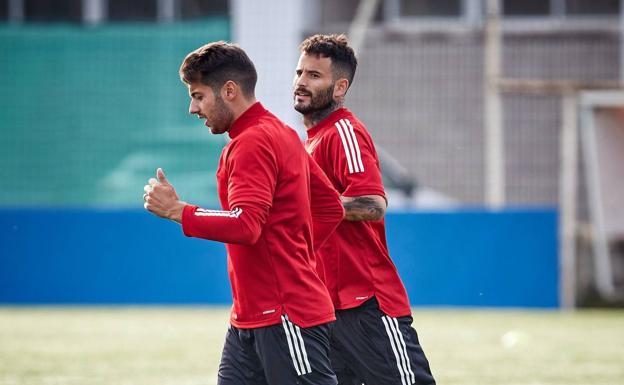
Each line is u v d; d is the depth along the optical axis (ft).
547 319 138.00
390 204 179.63
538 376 89.20
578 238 163.63
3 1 193.36
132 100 182.39
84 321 133.69
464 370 92.79
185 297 152.66
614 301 159.84
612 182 166.91
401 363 54.24
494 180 169.78
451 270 149.79
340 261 54.08
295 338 43.45
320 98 54.95
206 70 43.73
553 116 173.78
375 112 180.65
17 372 90.89
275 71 181.06
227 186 43.86
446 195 178.81
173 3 189.67
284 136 44.09
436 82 179.11
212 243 152.35
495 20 168.35
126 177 181.98
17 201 183.21
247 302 43.93
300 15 181.57
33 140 183.32
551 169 173.88
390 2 186.50
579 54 175.73
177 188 180.86
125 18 191.72
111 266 153.79
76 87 183.32
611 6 182.09
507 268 149.59
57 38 183.73
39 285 154.71
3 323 131.54
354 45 180.14
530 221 149.59
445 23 183.32
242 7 181.47
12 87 183.73
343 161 53.67
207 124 44.75
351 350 54.70
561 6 182.60
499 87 166.40
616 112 167.63
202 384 84.64
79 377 88.07
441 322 133.59
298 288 43.68
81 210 154.20
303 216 44.27
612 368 94.17
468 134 177.99
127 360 98.78
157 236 153.07
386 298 54.39
